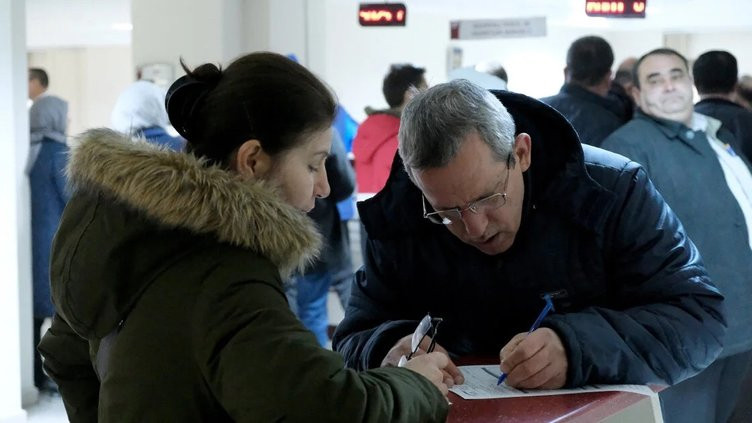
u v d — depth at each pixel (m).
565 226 1.65
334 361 1.09
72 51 14.03
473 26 9.23
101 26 11.09
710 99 3.87
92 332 1.18
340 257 4.02
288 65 1.21
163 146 1.21
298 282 3.91
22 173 4.38
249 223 1.13
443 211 1.53
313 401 1.05
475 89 1.51
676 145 2.77
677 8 12.36
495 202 1.51
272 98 1.17
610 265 1.67
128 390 1.13
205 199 1.12
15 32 4.32
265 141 1.18
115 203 1.15
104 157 1.15
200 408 1.11
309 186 1.23
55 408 4.39
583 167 1.61
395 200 1.71
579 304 1.68
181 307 1.12
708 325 1.59
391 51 11.20
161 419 1.11
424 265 1.74
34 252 4.56
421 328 1.45
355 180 4.40
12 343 3.98
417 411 1.14
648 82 2.81
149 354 1.12
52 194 4.56
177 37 5.68
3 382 3.96
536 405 1.37
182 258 1.14
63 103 4.65
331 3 10.48
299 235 1.18
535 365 1.45
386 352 1.61
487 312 1.74
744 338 2.65
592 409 1.36
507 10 11.45
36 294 4.59
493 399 1.40
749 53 14.00
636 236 1.63
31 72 5.95
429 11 11.46
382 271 1.78
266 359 1.06
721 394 2.69
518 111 1.63
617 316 1.54
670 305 1.60
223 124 1.18
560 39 13.54
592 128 3.37
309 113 1.19
